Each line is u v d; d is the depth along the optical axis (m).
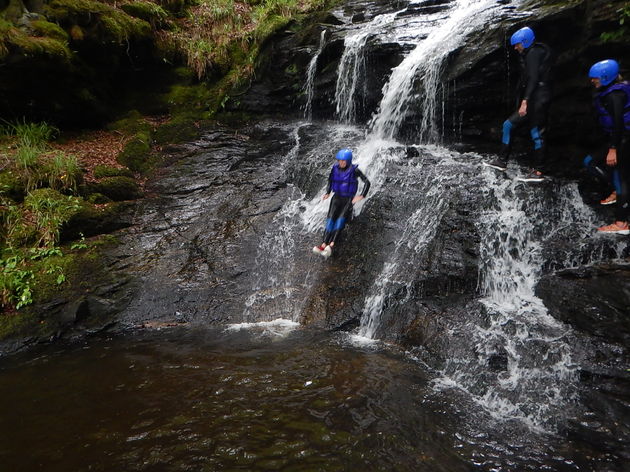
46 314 5.20
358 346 4.71
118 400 3.79
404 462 3.02
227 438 3.25
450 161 6.67
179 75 10.64
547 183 5.73
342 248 6.13
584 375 3.85
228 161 8.48
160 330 5.21
